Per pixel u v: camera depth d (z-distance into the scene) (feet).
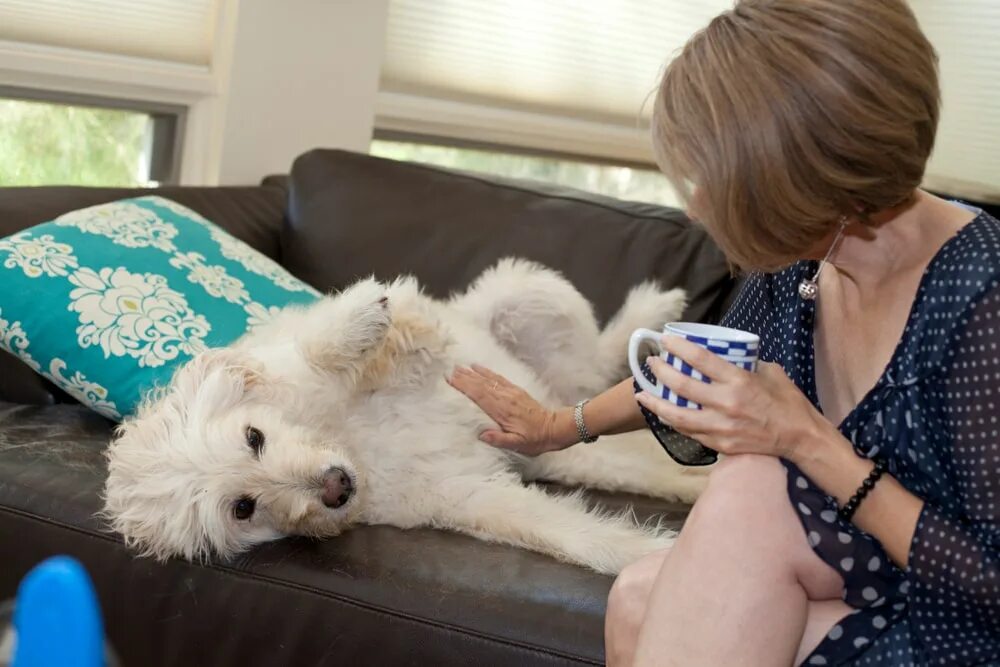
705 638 4.54
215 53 11.21
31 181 10.82
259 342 7.52
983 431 4.37
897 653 4.61
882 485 4.48
